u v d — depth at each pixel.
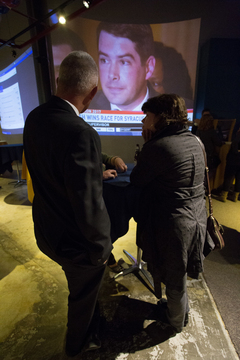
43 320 1.28
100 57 3.90
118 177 1.19
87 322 0.98
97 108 4.19
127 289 1.51
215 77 3.56
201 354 1.07
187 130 0.93
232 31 3.68
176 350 1.10
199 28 3.65
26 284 1.57
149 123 0.92
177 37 3.75
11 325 1.25
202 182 0.97
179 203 0.90
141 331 1.20
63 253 0.80
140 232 1.05
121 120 4.27
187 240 0.91
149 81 4.02
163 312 1.25
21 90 5.37
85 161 0.64
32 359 1.07
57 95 0.77
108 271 1.69
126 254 1.85
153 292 1.49
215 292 1.47
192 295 1.44
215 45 3.41
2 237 2.21
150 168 0.88
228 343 1.13
